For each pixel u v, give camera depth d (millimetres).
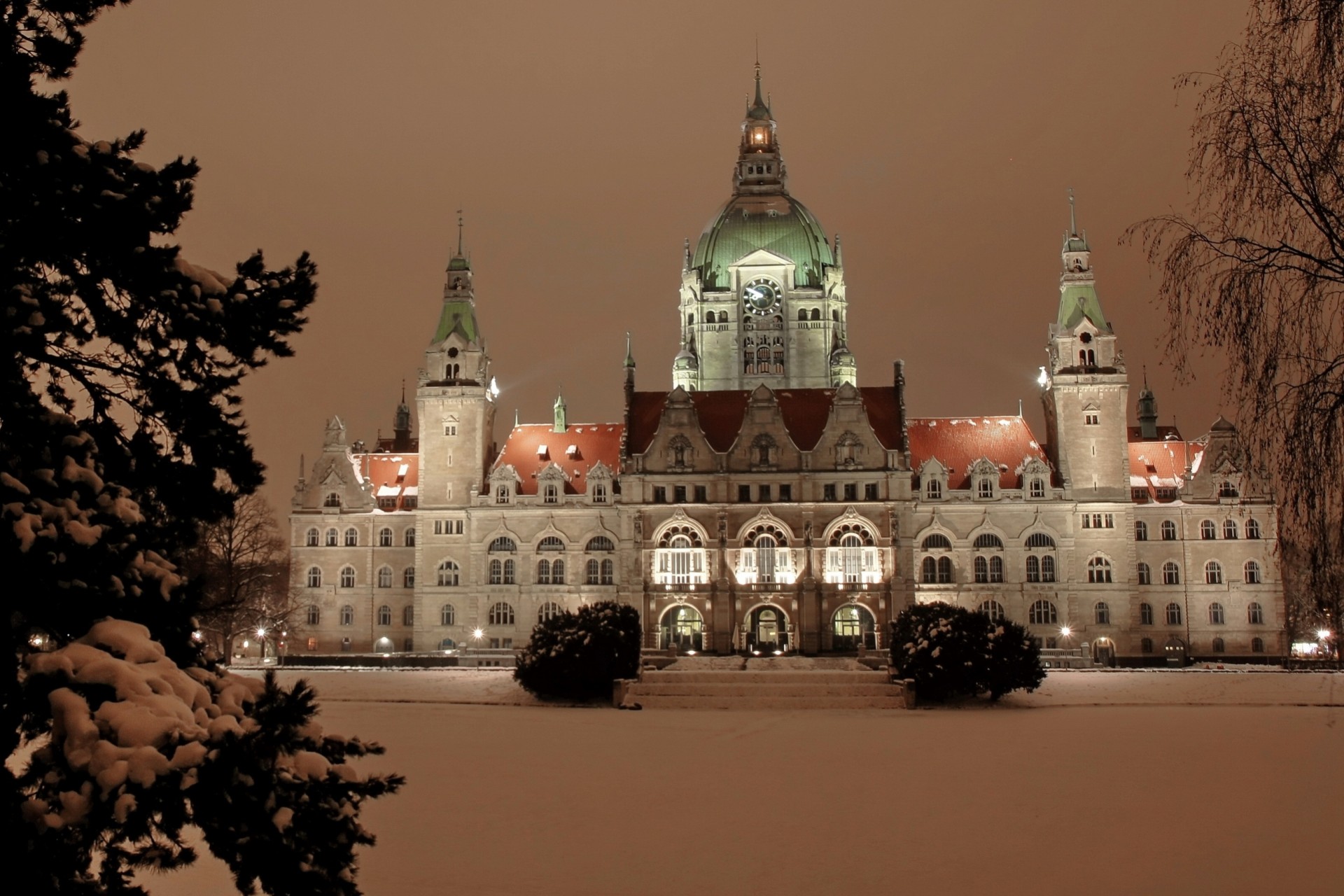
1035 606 140875
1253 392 29875
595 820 33875
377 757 48438
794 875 27234
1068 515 141750
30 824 14234
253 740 15367
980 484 143250
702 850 29859
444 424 148875
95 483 16656
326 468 152875
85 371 19188
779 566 134000
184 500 19453
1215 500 144625
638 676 83438
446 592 145750
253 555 137750
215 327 18594
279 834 15117
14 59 17703
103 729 14633
